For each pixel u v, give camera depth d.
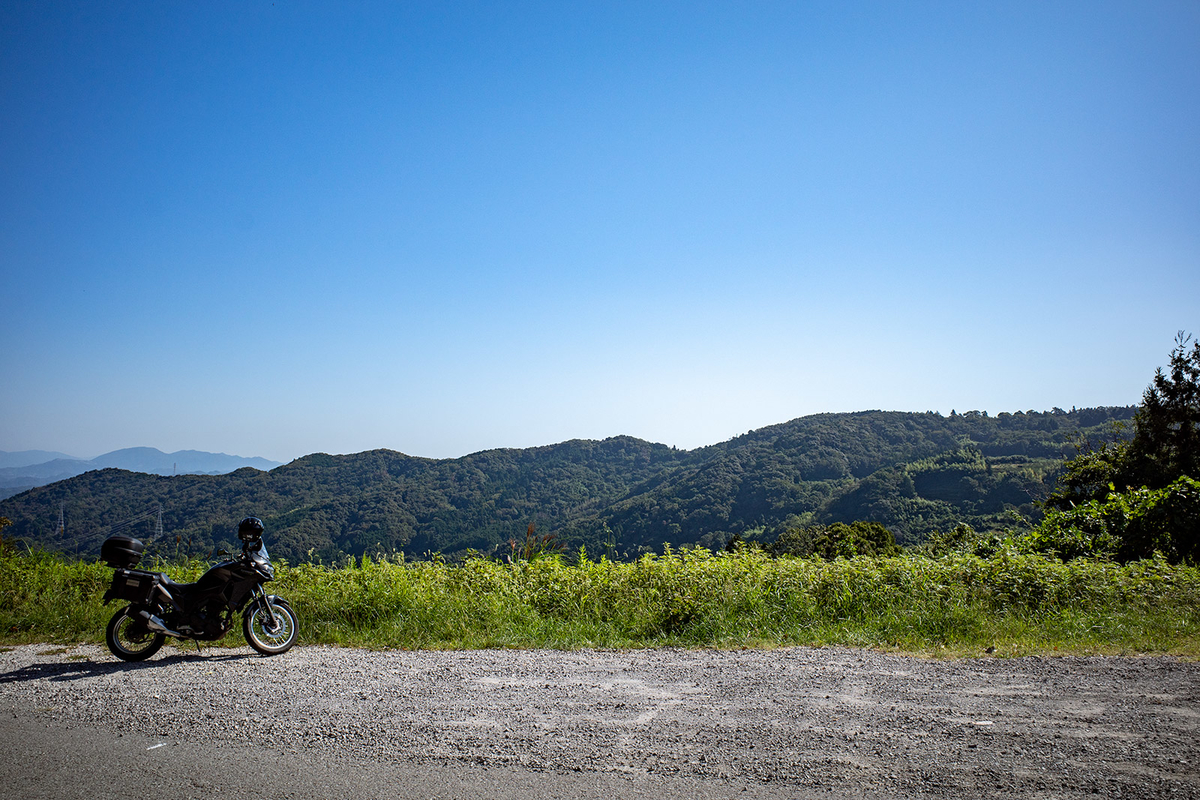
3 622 8.41
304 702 5.05
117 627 6.78
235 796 3.42
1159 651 6.44
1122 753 3.76
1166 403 18.44
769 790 3.37
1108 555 11.48
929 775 3.50
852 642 7.07
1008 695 4.97
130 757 3.97
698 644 7.25
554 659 6.52
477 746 4.05
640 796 3.33
